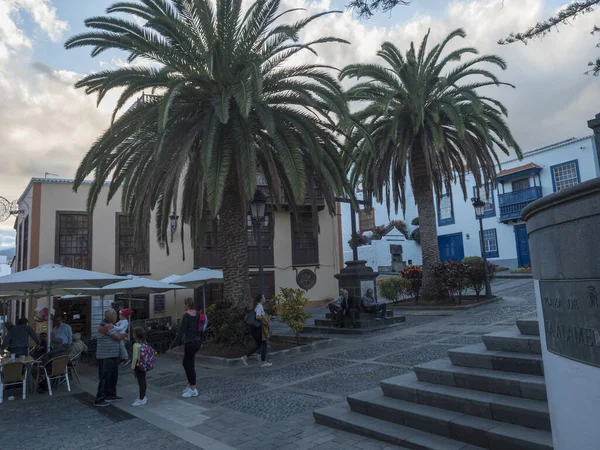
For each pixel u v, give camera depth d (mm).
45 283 9422
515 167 27609
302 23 10734
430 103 16484
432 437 4430
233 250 11641
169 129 10984
